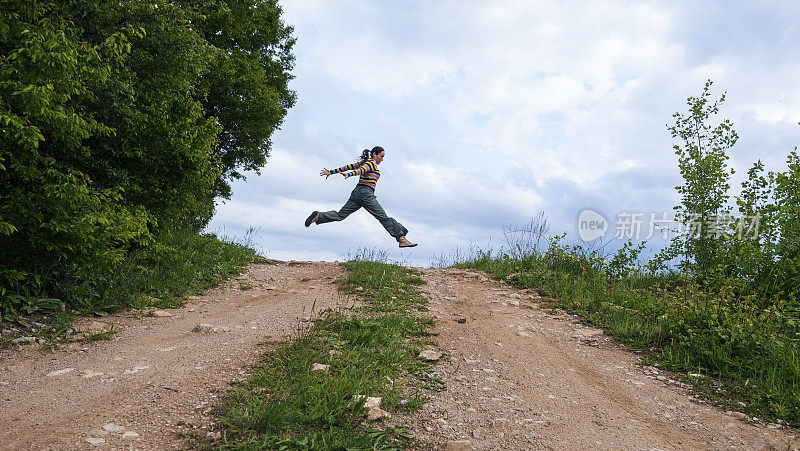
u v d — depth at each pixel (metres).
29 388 3.88
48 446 2.87
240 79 17.23
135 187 9.19
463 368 4.78
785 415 4.11
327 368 4.14
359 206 9.52
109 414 3.35
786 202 8.20
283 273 10.66
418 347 5.19
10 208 5.68
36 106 5.35
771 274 8.05
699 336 5.86
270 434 3.01
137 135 9.27
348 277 9.05
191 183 10.55
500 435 3.33
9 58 5.30
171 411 3.41
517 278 9.95
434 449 3.06
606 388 4.66
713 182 9.33
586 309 7.77
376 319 5.99
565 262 10.41
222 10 15.48
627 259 9.90
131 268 8.20
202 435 3.04
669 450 3.35
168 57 9.45
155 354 4.82
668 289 9.06
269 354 4.68
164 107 9.67
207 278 9.23
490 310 7.65
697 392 4.69
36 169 5.87
